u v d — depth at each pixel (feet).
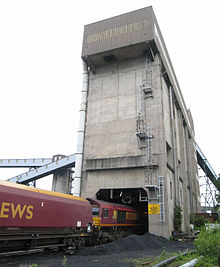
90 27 122.72
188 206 140.56
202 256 38.27
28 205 43.78
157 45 110.42
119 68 118.32
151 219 89.30
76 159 108.78
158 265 32.17
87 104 118.21
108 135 108.37
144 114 104.78
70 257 46.80
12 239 41.50
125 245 62.08
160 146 97.71
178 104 144.15
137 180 96.84
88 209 61.82
